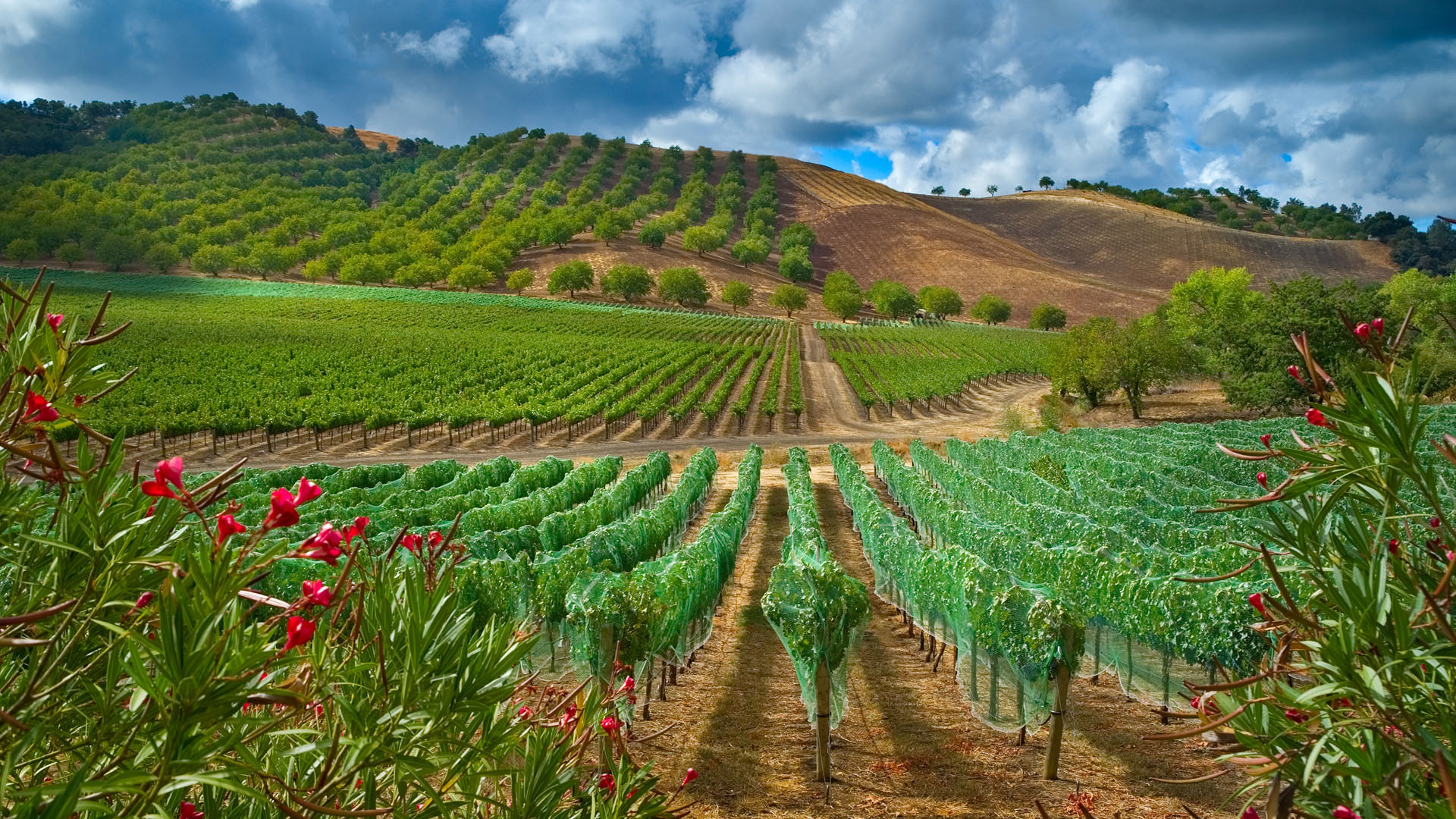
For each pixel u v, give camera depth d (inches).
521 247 5511.8
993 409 2274.9
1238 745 114.0
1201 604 319.0
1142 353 1852.9
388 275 4995.1
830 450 1238.9
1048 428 1724.9
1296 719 106.0
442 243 5925.2
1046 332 4212.6
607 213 5949.8
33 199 6141.7
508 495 842.8
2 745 83.3
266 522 83.3
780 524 930.1
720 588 523.2
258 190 7204.7
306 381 2042.3
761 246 5841.5
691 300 4648.1
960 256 6058.1
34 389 90.6
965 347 3336.6
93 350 95.1
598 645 335.0
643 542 564.4
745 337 3555.6
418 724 99.1
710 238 5733.3
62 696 89.4
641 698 402.3
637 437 1833.2
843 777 313.0
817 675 313.1
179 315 3408.0
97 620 82.8
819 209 7500.0
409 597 98.5
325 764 98.0
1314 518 111.4
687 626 414.0
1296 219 7824.8
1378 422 102.1
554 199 7411.4
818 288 5462.6
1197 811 277.6
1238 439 1070.4
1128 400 2112.5
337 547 89.6
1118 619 364.2
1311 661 109.5
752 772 318.3
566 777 126.7
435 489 847.7
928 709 384.8
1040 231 7027.6
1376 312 1437.0
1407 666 92.7
